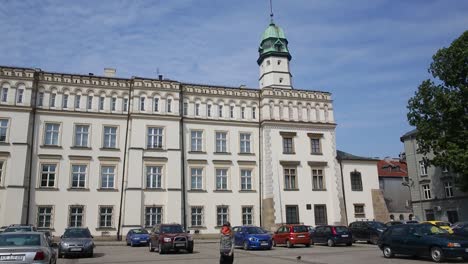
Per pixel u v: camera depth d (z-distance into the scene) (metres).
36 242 14.09
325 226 31.92
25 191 38.03
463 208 47.84
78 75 42.53
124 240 39.38
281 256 23.27
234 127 46.88
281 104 48.50
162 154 42.75
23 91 40.25
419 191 53.97
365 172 49.69
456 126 38.53
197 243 37.00
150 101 43.75
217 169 45.03
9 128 38.91
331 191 47.38
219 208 43.94
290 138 47.69
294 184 46.34
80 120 41.78
